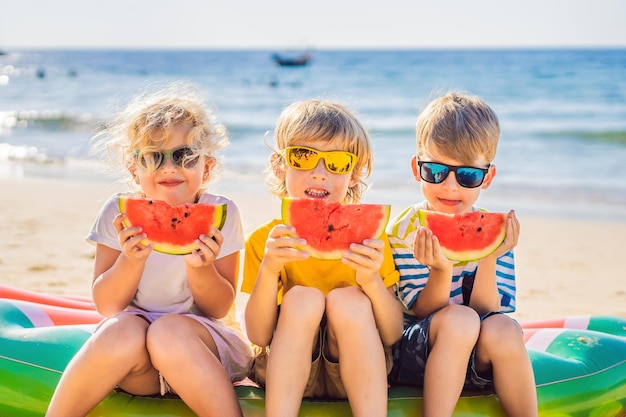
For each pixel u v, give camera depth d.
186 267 3.68
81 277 7.33
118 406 3.49
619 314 6.53
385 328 3.65
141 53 119.62
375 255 3.38
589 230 10.64
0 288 4.78
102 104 31.22
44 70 59.50
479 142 3.91
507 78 39.12
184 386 3.34
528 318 6.39
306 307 3.38
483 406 3.55
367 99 32.50
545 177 15.12
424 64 56.50
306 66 61.97
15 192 13.16
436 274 3.67
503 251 3.62
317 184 3.88
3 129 23.08
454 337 3.42
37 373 3.66
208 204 3.45
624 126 21.45
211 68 61.06
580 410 3.85
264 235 3.96
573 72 40.44
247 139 20.78
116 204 3.97
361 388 3.34
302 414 3.43
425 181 4.03
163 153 3.79
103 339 3.30
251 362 4.02
